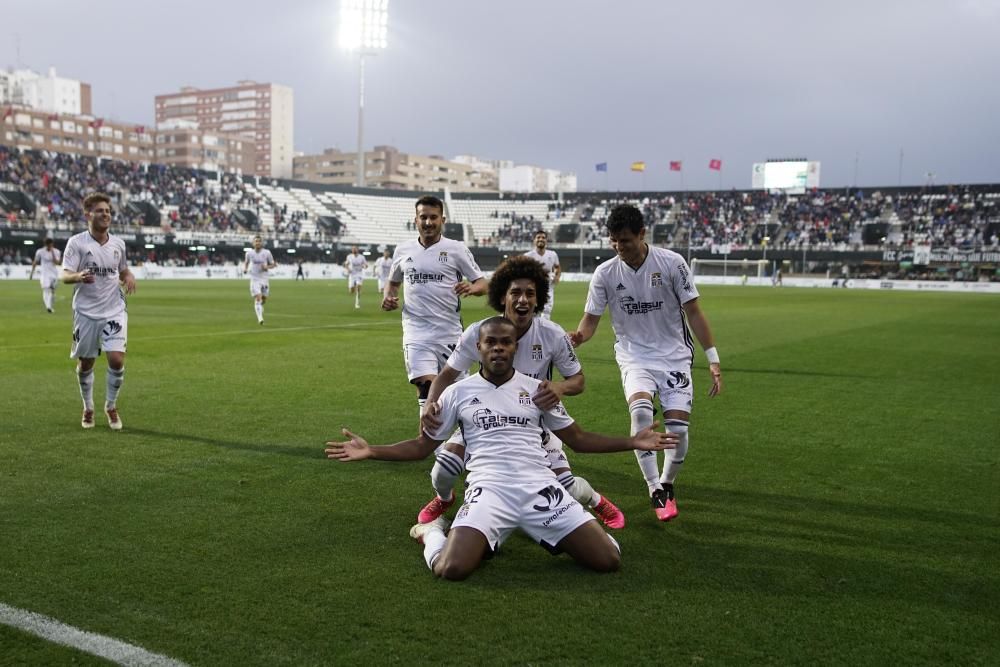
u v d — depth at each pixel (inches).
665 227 2625.5
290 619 125.8
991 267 2149.4
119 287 265.4
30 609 128.1
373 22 2246.6
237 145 4411.9
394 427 273.9
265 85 5034.5
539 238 583.2
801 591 140.4
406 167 4891.7
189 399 321.1
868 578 147.0
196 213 2327.8
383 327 660.1
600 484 213.5
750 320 810.2
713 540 167.8
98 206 258.4
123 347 263.1
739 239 2536.9
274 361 439.2
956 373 425.1
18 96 4315.9
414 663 112.2
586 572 148.4
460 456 169.6
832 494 202.5
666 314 197.3
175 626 122.8
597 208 2810.0
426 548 148.9
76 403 308.0
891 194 2532.0
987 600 137.7
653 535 171.0
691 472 223.3
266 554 154.5
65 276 247.1
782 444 257.6
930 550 162.4
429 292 235.1
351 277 909.8
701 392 358.3
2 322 646.5
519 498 148.5
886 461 236.1
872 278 2298.2
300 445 246.1
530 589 139.6
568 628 124.1
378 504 189.0
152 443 245.8
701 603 134.6
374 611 129.3
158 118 5374.0
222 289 1347.2
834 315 904.3
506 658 114.0
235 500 190.1
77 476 207.9
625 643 119.3
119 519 174.2
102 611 127.8
